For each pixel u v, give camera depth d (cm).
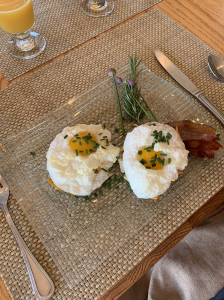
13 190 27
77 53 36
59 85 34
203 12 40
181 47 37
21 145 29
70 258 24
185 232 26
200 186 27
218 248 31
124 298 35
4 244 25
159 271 32
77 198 27
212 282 29
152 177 25
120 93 33
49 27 38
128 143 27
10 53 36
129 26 39
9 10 31
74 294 23
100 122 31
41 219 26
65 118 31
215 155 29
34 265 23
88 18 39
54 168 26
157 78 33
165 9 40
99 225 25
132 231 25
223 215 40
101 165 27
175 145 26
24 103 32
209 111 31
